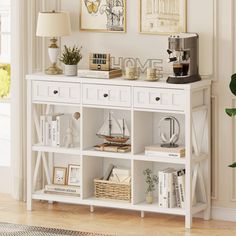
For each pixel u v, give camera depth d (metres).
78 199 6.27
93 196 6.34
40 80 6.25
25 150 6.62
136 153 6.08
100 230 5.90
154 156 6.00
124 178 6.21
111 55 6.38
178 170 6.11
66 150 6.26
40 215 6.25
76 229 5.92
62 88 6.19
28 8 6.52
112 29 6.34
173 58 5.89
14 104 6.65
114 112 6.38
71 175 6.46
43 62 6.58
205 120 6.09
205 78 6.11
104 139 6.36
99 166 6.42
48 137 6.36
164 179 6.01
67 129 6.33
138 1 6.24
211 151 6.16
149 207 6.05
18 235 5.79
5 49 6.83
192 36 5.94
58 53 6.36
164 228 5.95
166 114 6.23
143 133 6.15
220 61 6.07
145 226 5.99
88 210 6.39
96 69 6.15
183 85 5.80
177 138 6.09
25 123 6.60
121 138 6.19
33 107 6.33
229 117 6.08
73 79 6.13
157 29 6.21
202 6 6.07
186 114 5.82
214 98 6.11
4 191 6.87
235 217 6.12
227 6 6.02
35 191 6.46
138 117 6.07
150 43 6.25
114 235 5.79
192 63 5.94
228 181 6.13
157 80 5.99
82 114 6.17
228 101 6.08
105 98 6.06
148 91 5.92
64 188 6.37
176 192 6.04
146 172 6.18
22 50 6.54
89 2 6.39
